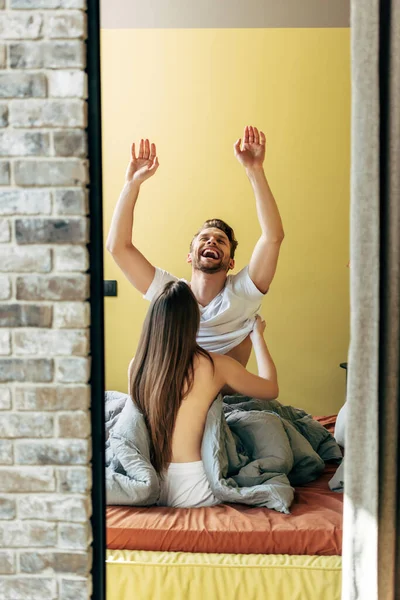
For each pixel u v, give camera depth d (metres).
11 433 1.38
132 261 2.87
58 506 1.38
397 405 1.48
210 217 4.22
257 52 4.14
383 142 1.46
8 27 1.32
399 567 1.50
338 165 4.17
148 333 2.30
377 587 1.48
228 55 4.15
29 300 1.36
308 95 4.14
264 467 2.27
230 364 2.35
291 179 4.19
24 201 1.34
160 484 2.21
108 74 4.20
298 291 4.23
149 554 1.93
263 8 3.77
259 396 2.41
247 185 4.19
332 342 4.23
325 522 2.00
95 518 1.43
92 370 1.41
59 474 1.38
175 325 2.27
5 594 1.40
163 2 3.72
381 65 1.44
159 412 2.22
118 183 4.24
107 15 3.93
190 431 2.23
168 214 4.23
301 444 2.44
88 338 1.38
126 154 4.22
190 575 1.88
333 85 4.13
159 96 4.19
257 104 4.16
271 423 2.40
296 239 4.21
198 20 3.99
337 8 3.75
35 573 1.39
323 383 4.24
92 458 1.42
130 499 2.12
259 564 1.88
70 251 1.35
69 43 1.32
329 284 4.21
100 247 1.39
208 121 4.18
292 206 4.20
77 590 1.39
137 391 2.30
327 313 4.22
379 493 1.49
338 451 2.66
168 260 4.25
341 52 4.11
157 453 2.21
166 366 2.24
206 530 1.95
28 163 1.34
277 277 4.23
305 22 4.01
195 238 2.88
